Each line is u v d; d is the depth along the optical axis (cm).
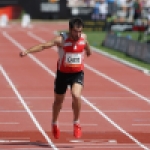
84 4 12238
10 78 4228
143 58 5412
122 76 4428
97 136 2455
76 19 2198
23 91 3644
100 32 9256
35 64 5088
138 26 9125
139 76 4450
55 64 5106
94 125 2684
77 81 2238
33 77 4291
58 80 2258
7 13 11531
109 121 2784
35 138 2398
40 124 2684
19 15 11612
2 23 10381
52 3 11700
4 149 2198
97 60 5462
